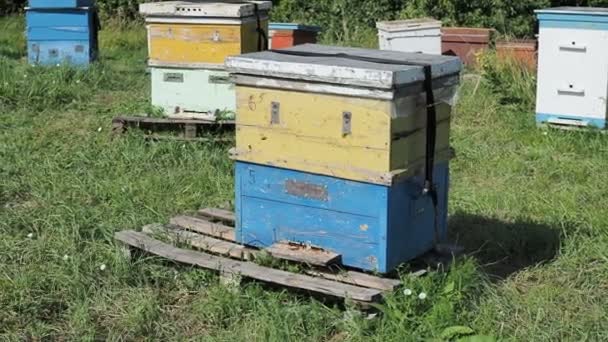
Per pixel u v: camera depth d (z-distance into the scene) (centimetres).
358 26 1290
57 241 600
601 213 635
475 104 862
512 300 541
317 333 513
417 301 520
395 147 523
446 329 502
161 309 539
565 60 788
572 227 619
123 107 873
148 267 567
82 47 1039
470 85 917
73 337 520
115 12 1489
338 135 529
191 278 555
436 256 559
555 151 760
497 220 634
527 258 591
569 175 708
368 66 523
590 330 518
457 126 826
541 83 800
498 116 844
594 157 743
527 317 528
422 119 536
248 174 557
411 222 542
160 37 781
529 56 931
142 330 525
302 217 546
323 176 538
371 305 515
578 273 566
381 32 1005
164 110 791
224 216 606
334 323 518
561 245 597
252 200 558
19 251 591
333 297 534
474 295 538
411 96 527
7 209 654
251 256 555
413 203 540
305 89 532
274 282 532
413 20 1023
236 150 556
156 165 734
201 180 698
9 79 925
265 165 551
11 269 571
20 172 719
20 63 1048
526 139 785
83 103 904
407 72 518
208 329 527
